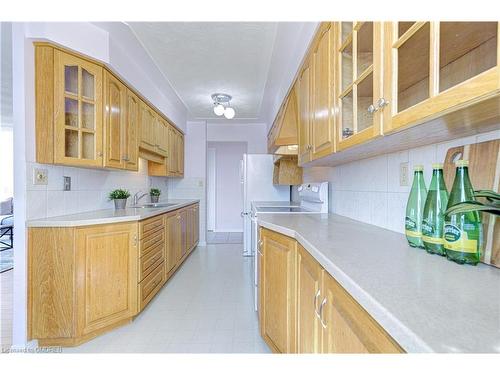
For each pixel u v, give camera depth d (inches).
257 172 176.7
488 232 34.5
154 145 134.6
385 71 38.2
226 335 81.5
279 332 66.3
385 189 61.4
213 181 277.4
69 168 91.6
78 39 81.3
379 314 23.2
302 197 120.0
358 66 47.0
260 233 82.8
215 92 142.7
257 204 142.6
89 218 80.0
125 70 100.1
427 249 39.8
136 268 89.4
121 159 100.4
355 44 47.0
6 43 86.8
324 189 97.4
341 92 54.1
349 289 29.3
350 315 30.7
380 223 63.5
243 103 160.9
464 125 34.0
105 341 77.9
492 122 32.2
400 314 21.8
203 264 155.9
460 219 34.8
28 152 75.2
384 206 61.8
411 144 47.8
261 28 85.4
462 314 21.8
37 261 74.0
